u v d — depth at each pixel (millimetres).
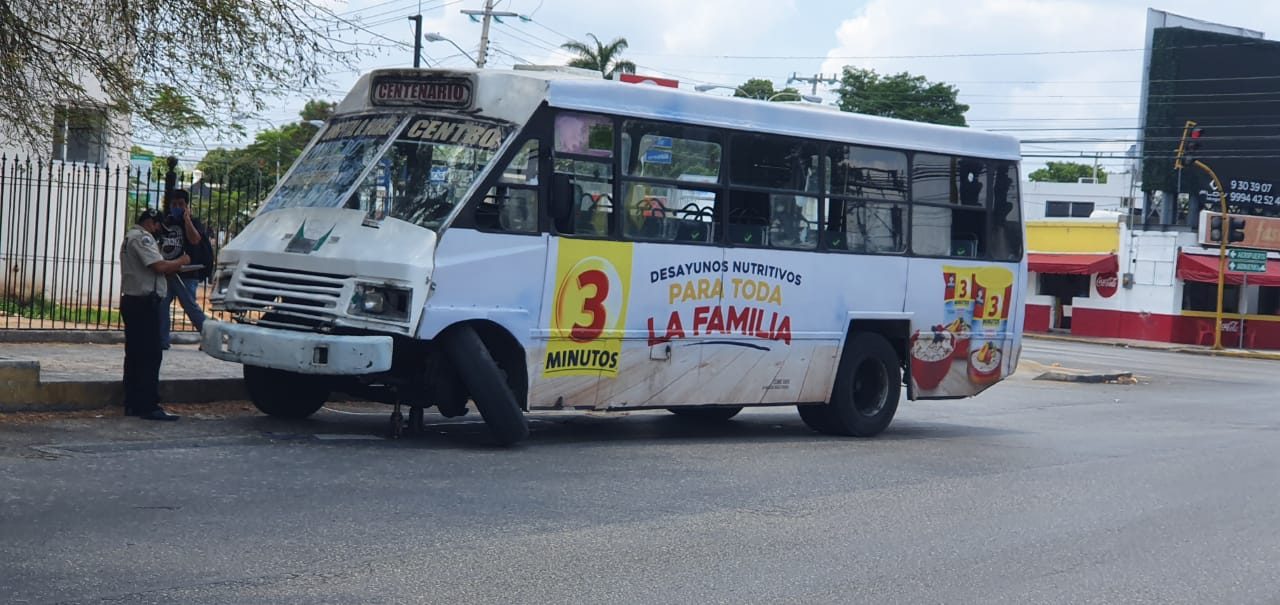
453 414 11281
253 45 13492
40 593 6070
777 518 9062
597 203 11711
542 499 9156
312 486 8969
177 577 6512
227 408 12445
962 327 14922
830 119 13562
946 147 14727
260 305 11000
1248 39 49688
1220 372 32188
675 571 7340
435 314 10648
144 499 8203
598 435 13070
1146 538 9016
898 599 6992
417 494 8984
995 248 15250
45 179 22281
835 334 13641
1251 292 48875
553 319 11414
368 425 12281
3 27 13008
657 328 12148
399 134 11422
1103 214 53938
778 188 13109
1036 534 8969
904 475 11336
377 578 6766
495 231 11023
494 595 6590
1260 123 50000
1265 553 8688
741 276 12773
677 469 10906
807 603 6820
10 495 8031
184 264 11336
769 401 13281
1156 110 49281
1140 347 44906
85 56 13602
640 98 11969
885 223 14102
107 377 12852
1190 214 49531
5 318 18531
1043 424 16844
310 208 11289
